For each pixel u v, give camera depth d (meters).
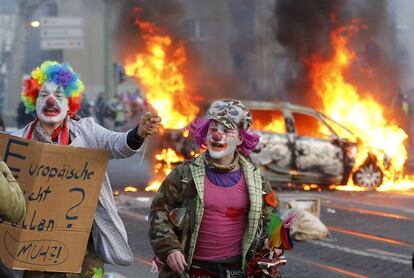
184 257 5.54
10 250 5.68
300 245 12.02
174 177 5.62
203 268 5.59
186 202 5.59
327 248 11.80
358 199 17.41
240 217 5.62
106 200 5.92
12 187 4.59
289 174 18.78
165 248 5.50
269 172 18.56
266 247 5.67
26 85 5.95
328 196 17.95
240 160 5.74
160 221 5.57
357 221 14.24
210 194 5.57
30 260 5.69
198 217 5.53
